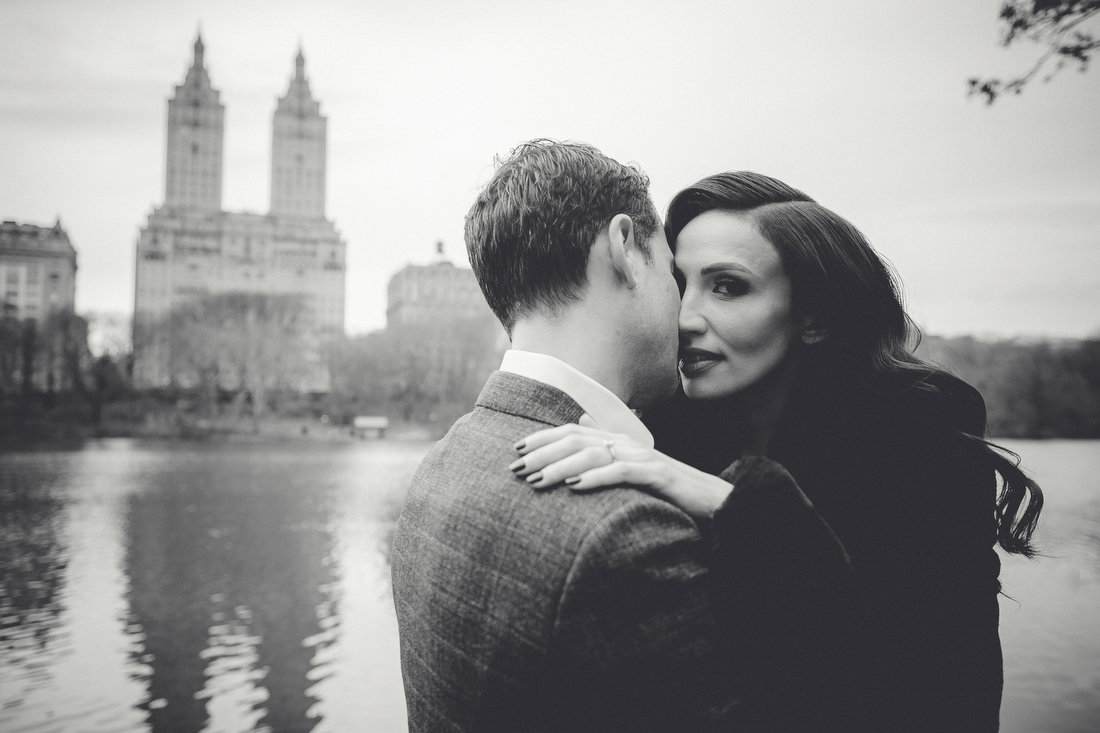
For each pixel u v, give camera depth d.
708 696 0.98
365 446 80.50
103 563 23.73
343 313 152.00
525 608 0.98
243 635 15.28
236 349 97.38
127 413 94.50
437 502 1.15
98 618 16.86
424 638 1.11
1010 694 9.59
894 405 1.53
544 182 1.19
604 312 1.20
